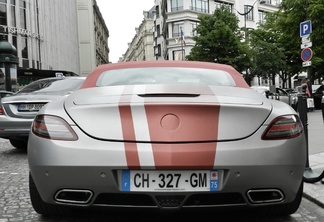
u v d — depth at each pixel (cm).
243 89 351
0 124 705
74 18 6316
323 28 2250
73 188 273
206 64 428
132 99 292
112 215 361
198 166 262
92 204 276
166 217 354
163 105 275
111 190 268
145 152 262
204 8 5275
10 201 421
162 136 267
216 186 268
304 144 300
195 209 274
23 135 709
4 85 1736
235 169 265
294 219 356
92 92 328
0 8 3303
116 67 416
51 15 4331
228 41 3612
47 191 282
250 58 3616
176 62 425
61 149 274
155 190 266
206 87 333
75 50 6306
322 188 454
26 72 3014
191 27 5131
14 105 711
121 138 270
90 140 273
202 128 271
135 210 275
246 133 276
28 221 348
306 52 1120
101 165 265
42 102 707
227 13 3738
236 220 346
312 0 2330
